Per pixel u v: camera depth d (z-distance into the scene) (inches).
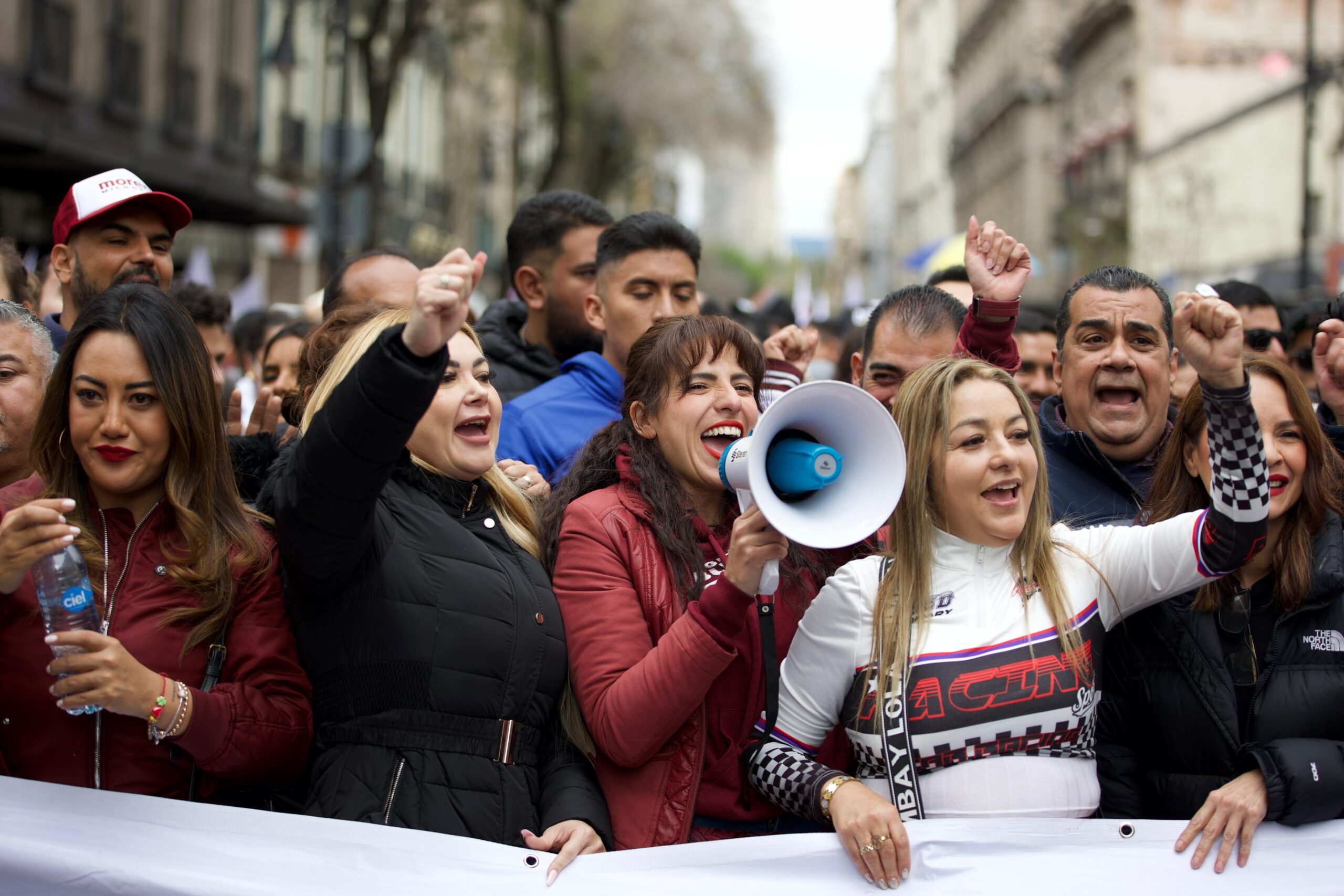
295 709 95.2
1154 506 108.6
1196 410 104.8
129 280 142.4
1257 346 189.0
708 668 90.4
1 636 93.0
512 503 106.3
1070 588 97.0
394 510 98.2
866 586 97.7
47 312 196.2
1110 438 131.1
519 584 98.7
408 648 93.7
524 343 181.3
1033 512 98.5
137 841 90.4
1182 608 101.7
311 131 882.8
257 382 224.5
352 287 156.7
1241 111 967.0
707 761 99.7
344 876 89.7
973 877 89.7
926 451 97.1
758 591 90.4
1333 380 121.7
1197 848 91.4
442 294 83.2
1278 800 91.6
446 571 96.2
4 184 556.1
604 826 95.7
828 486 86.6
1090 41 1450.5
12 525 81.0
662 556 101.6
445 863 90.2
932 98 2674.7
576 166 1140.5
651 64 1026.1
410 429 86.4
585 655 97.3
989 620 95.5
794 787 93.0
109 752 93.1
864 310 331.6
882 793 95.0
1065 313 135.5
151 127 632.4
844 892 90.0
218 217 647.1
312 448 87.2
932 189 2645.2
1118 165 1315.2
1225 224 995.3
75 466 97.6
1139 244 1128.8
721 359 104.9
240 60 745.6
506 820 93.5
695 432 103.5
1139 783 103.7
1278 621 100.0
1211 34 1189.1
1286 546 100.8
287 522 90.0
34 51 522.3
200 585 94.8
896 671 93.7
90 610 89.0
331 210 437.1
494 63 1063.6
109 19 591.8
